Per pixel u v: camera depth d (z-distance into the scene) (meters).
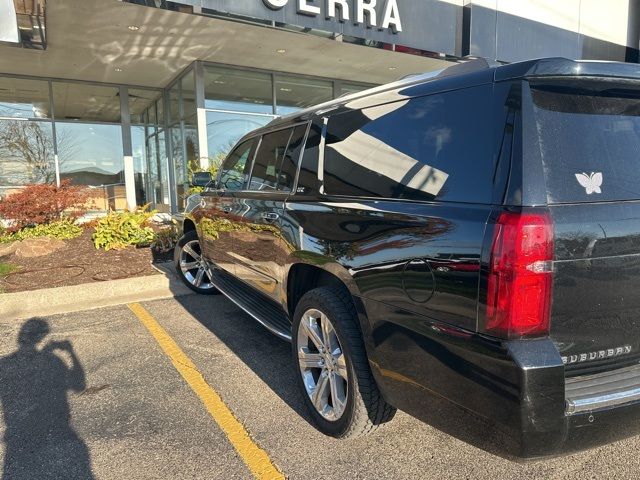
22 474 2.62
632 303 2.06
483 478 2.53
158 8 8.07
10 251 7.98
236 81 12.41
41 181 13.61
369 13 9.81
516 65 2.02
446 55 11.05
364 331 2.51
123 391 3.54
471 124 2.15
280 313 3.94
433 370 2.11
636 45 15.29
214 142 12.25
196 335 4.67
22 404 3.37
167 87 14.27
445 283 2.03
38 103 13.36
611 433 1.96
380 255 2.39
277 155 3.80
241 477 2.57
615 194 2.04
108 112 14.34
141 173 15.20
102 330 4.84
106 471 2.63
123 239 8.53
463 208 2.04
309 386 3.07
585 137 2.05
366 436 2.89
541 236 1.82
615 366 2.10
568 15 13.14
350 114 3.01
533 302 1.82
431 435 2.94
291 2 9.07
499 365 1.83
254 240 3.88
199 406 3.31
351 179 2.84
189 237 6.05
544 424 1.82
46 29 9.20
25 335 4.72
